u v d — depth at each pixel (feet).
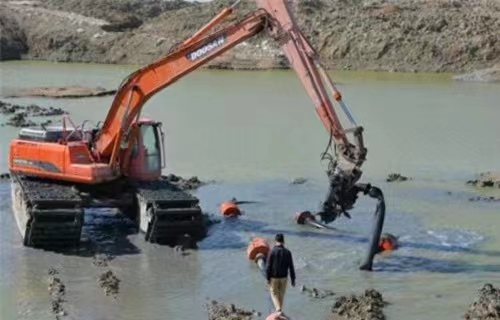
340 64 258.98
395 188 86.74
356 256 62.49
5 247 62.75
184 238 64.23
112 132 67.46
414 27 266.98
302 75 60.39
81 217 62.28
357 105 159.02
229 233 68.49
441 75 236.84
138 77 66.08
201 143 113.50
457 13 272.72
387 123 134.92
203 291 54.34
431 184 89.20
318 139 119.03
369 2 300.61
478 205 79.56
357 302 51.19
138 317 49.29
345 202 59.06
